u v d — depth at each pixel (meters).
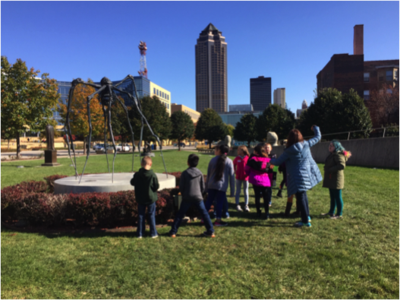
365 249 3.49
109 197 4.53
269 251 3.49
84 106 28.28
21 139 55.44
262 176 5.04
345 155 4.73
